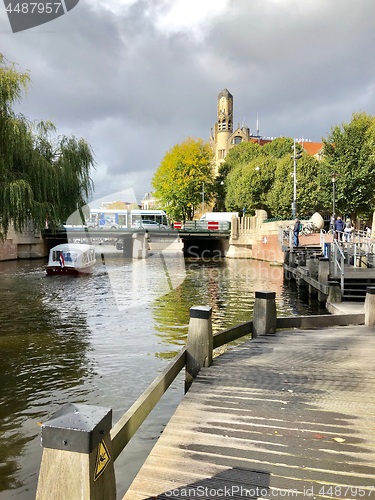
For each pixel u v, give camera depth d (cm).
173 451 340
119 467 465
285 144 6259
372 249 1772
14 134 1947
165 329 1047
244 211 5131
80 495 177
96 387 698
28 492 430
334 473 306
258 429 381
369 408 432
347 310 1049
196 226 4056
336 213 4125
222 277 2378
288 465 317
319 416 411
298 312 1362
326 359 607
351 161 3506
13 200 1966
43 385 709
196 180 5256
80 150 2494
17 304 1348
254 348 666
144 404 361
